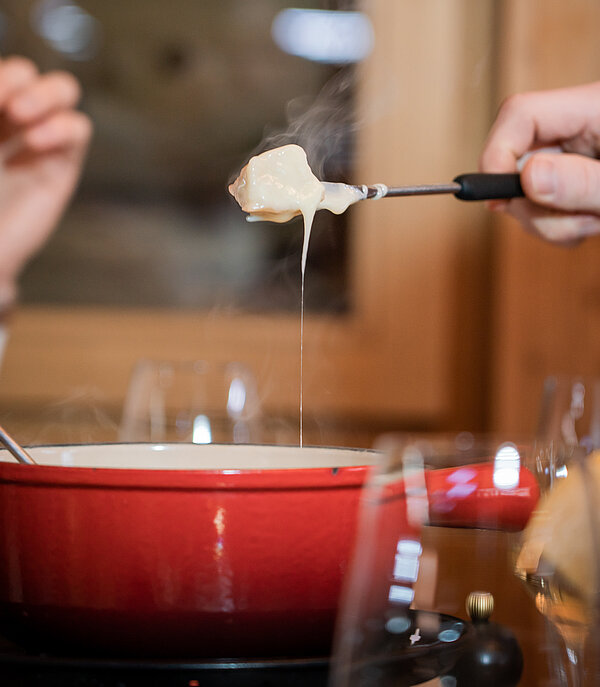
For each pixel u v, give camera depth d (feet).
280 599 1.50
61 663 1.43
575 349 6.89
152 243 7.46
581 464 1.31
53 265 7.45
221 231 7.42
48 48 7.29
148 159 7.39
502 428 7.00
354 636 1.28
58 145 5.07
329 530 1.51
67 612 1.52
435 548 1.32
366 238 7.37
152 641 1.52
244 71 7.28
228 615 1.50
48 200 5.27
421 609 1.31
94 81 7.31
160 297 7.50
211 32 7.26
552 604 1.27
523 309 6.95
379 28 7.21
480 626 1.30
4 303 5.28
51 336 7.47
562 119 3.36
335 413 7.49
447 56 7.23
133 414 4.81
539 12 6.73
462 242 7.38
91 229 7.44
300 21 7.22
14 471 1.53
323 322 7.43
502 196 2.79
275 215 2.33
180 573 1.48
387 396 7.50
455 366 7.50
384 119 7.27
